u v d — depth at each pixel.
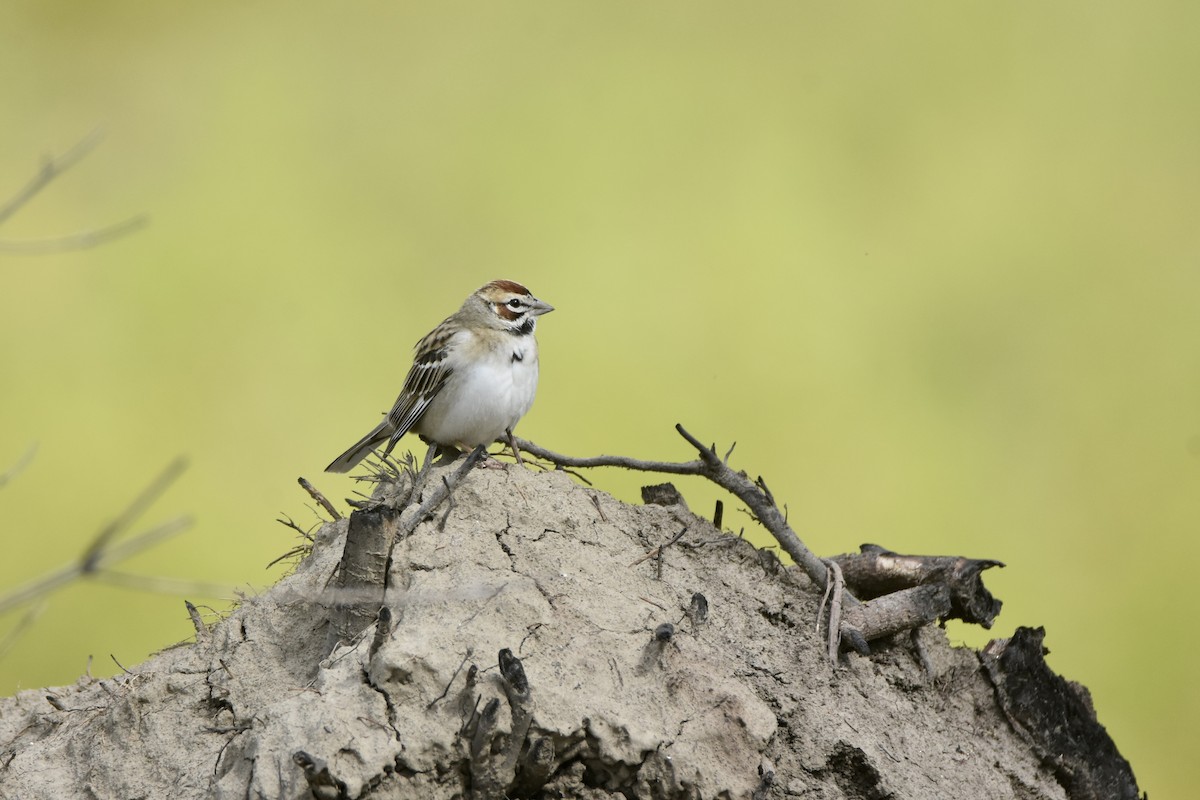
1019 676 7.12
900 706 6.72
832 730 6.28
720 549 7.12
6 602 4.49
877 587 7.43
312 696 5.62
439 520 6.57
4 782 6.18
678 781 5.71
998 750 6.96
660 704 5.92
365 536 6.11
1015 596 16.62
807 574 7.22
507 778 5.55
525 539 6.56
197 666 6.33
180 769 5.93
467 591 6.08
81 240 7.41
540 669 5.85
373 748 5.44
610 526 6.87
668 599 6.57
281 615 6.45
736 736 5.94
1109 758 7.24
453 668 5.68
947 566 7.29
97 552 4.60
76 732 6.47
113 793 5.96
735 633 6.64
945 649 7.14
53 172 6.90
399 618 5.98
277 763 5.44
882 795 6.15
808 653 6.70
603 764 5.71
